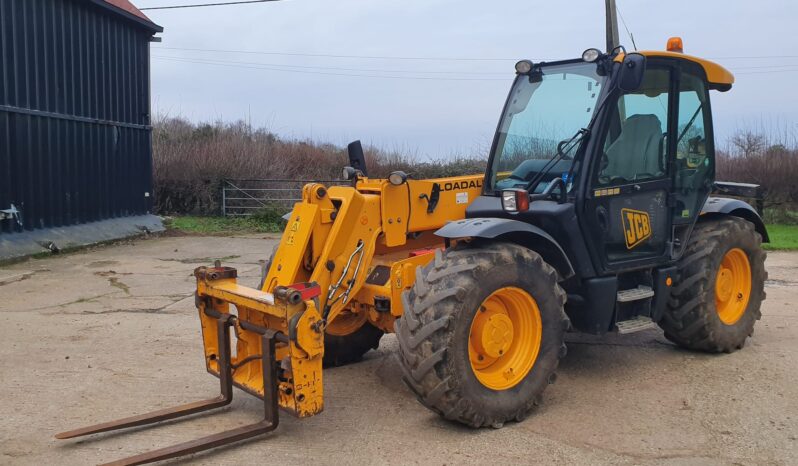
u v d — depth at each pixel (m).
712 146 5.52
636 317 4.98
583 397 4.58
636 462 3.61
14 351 5.71
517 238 4.46
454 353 3.79
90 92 13.29
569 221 4.43
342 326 5.29
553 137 4.77
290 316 3.63
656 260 5.01
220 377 4.32
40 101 11.87
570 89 4.77
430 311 3.79
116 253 12.02
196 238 14.51
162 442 3.88
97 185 13.58
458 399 3.83
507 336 4.16
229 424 4.14
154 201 18.42
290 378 3.89
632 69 4.28
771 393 4.62
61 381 4.95
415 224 4.91
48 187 12.09
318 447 3.81
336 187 4.71
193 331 6.42
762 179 16.72
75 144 12.86
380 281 4.73
